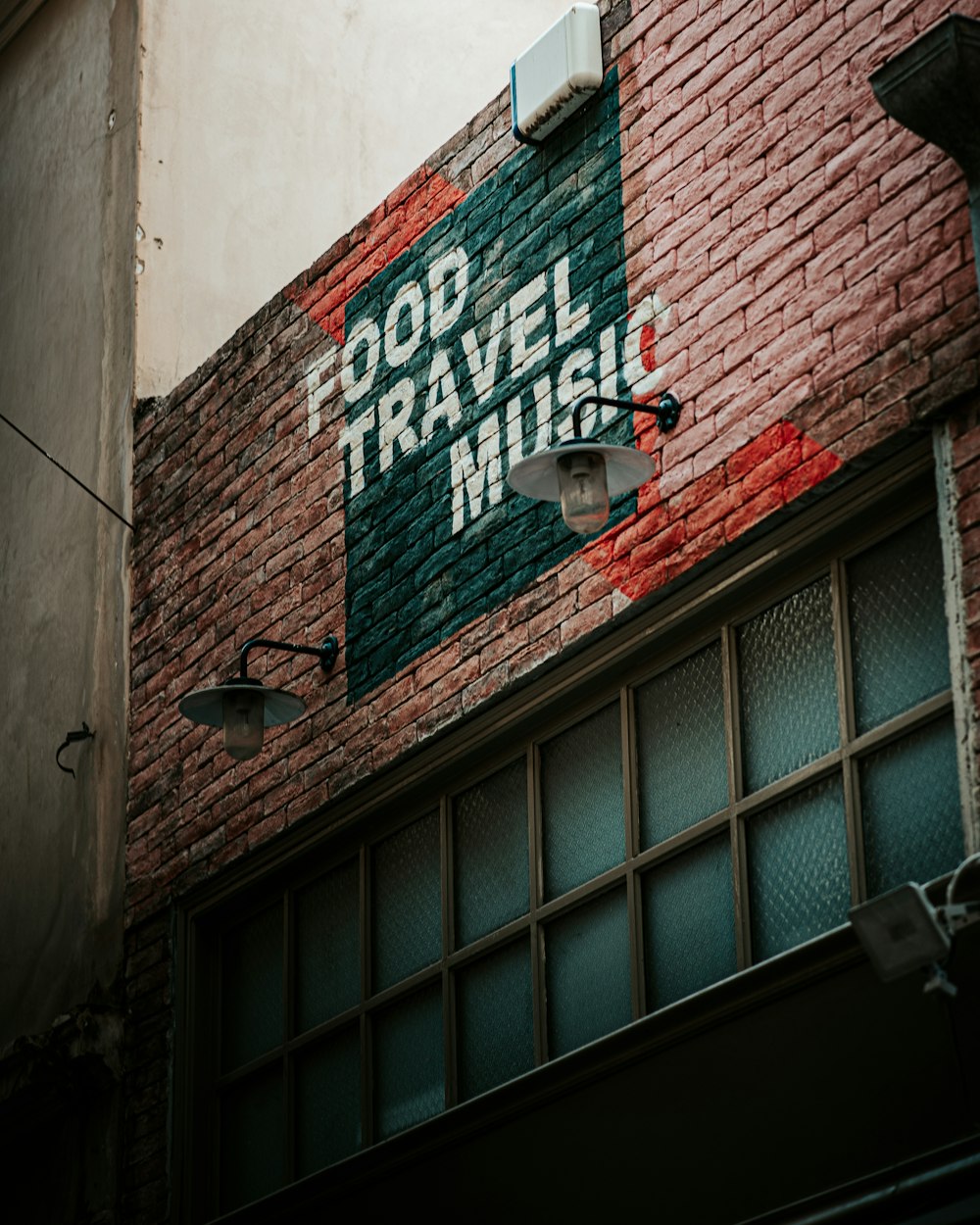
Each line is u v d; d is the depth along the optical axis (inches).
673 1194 294.5
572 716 358.0
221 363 463.2
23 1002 474.0
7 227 577.6
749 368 330.0
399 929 385.7
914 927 239.8
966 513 287.1
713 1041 293.7
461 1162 331.3
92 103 549.3
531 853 357.7
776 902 313.6
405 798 387.2
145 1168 421.1
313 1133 393.4
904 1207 259.6
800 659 319.3
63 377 527.8
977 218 285.6
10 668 517.3
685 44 358.6
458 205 404.8
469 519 382.3
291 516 430.0
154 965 436.1
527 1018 352.5
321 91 560.1
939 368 295.6
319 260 439.2
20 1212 457.7
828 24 329.7
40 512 521.3
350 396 421.7
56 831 480.7
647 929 333.7
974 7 303.9
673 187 354.3
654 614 340.5
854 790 303.6
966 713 279.7
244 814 421.1
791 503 316.5
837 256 318.0
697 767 332.2
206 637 446.3
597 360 362.3
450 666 377.7
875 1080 270.7
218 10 550.0
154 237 517.3
